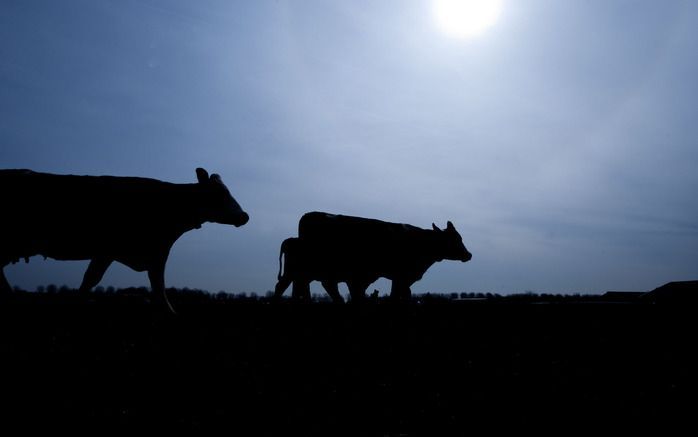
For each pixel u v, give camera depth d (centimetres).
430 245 1557
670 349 817
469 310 1127
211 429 468
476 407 545
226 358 699
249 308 1113
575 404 557
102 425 466
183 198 1142
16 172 1054
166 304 1077
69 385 563
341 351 766
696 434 486
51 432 448
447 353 773
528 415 525
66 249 1062
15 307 959
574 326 986
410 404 549
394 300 1509
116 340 775
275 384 598
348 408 533
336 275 1473
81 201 1061
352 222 1490
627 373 680
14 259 1039
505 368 695
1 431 445
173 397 543
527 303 1191
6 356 655
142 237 1091
